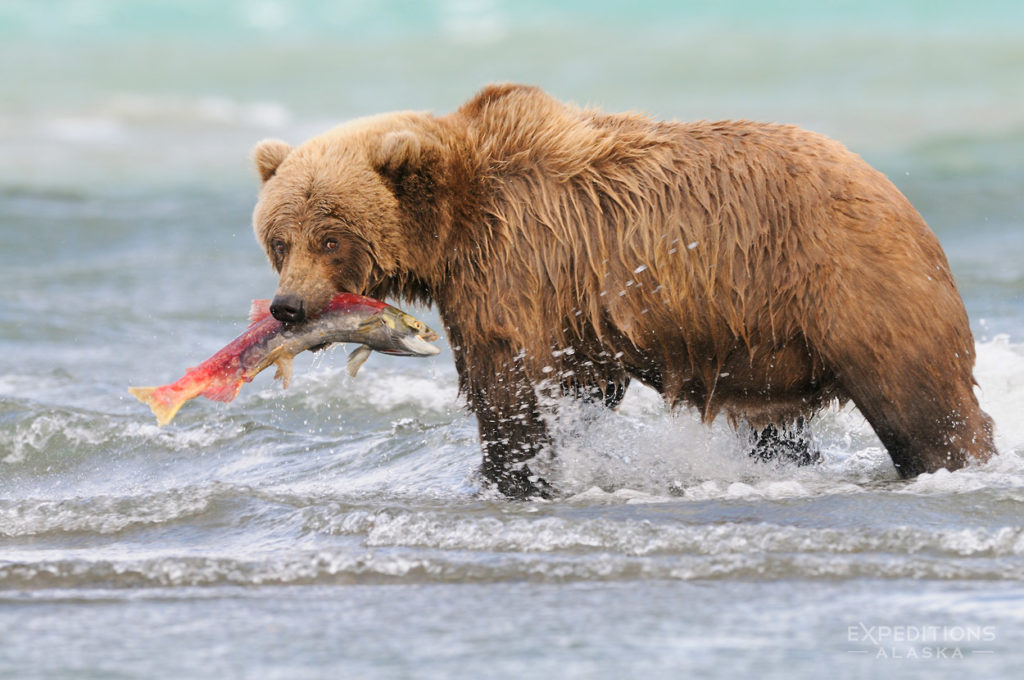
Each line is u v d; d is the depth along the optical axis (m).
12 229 58.34
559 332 23.27
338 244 22.64
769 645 15.64
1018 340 35.31
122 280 49.09
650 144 23.39
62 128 99.06
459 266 23.11
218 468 27.84
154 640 16.28
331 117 108.62
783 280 22.28
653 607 17.12
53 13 169.12
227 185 72.00
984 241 50.34
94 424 30.56
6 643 16.25
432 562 19.20
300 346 23.19
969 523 20.30
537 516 21.58
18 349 39.41
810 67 124.50
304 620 16.97
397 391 34.12
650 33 148.38
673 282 22.81
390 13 168.75
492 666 15.13
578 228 22.92
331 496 23.75
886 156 76.12
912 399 22.06
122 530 22.47
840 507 21.25
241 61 142.38
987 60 123.12
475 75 129.25
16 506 23.55
